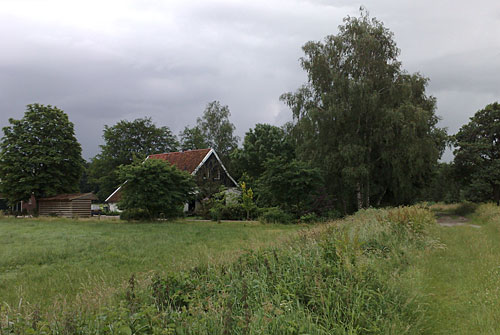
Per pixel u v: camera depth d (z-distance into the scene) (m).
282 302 4.41
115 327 3.47
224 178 42.22
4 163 36.00
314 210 25.92
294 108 31.88
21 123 36.78
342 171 27.98
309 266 5.83
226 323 3.75
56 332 3.60
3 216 34.59
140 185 25.84
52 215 34.53
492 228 16.55
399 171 28.12
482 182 38.50
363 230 10.29
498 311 5.20
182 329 3.77
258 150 44.19
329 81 30.55
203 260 7.30
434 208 39.59
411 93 28.91
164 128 60.44
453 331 4.79
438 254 9.70
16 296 6.88
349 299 4.75
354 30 30.41
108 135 55.91
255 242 10.58
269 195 27.80
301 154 30.83
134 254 11.89
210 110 56.94
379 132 28.03
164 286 5.16
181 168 41.12
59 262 10.63
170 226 22.98
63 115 38.75
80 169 39.72
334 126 28.91
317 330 3.98
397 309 5.00
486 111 37.81
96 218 32.84
